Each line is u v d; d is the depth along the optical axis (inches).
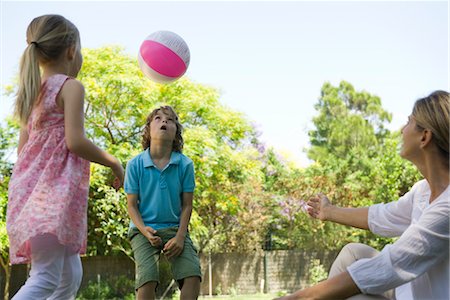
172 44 161.9
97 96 436.5
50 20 89.6
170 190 109.9
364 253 65.9
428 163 59.1
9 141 442.9
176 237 105.3
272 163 645.3
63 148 84.7
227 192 484.4
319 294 53.5
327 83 917.2
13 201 82.2
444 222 53.2
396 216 71.4
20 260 81.4
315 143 913.5
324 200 77.4
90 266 456.8
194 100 458.6
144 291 102.3
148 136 117.0
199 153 442.3
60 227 79.5
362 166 636.1
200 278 104.8
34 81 85.0
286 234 577.0
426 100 59.3
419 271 53.5
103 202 415.2
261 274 520.4
